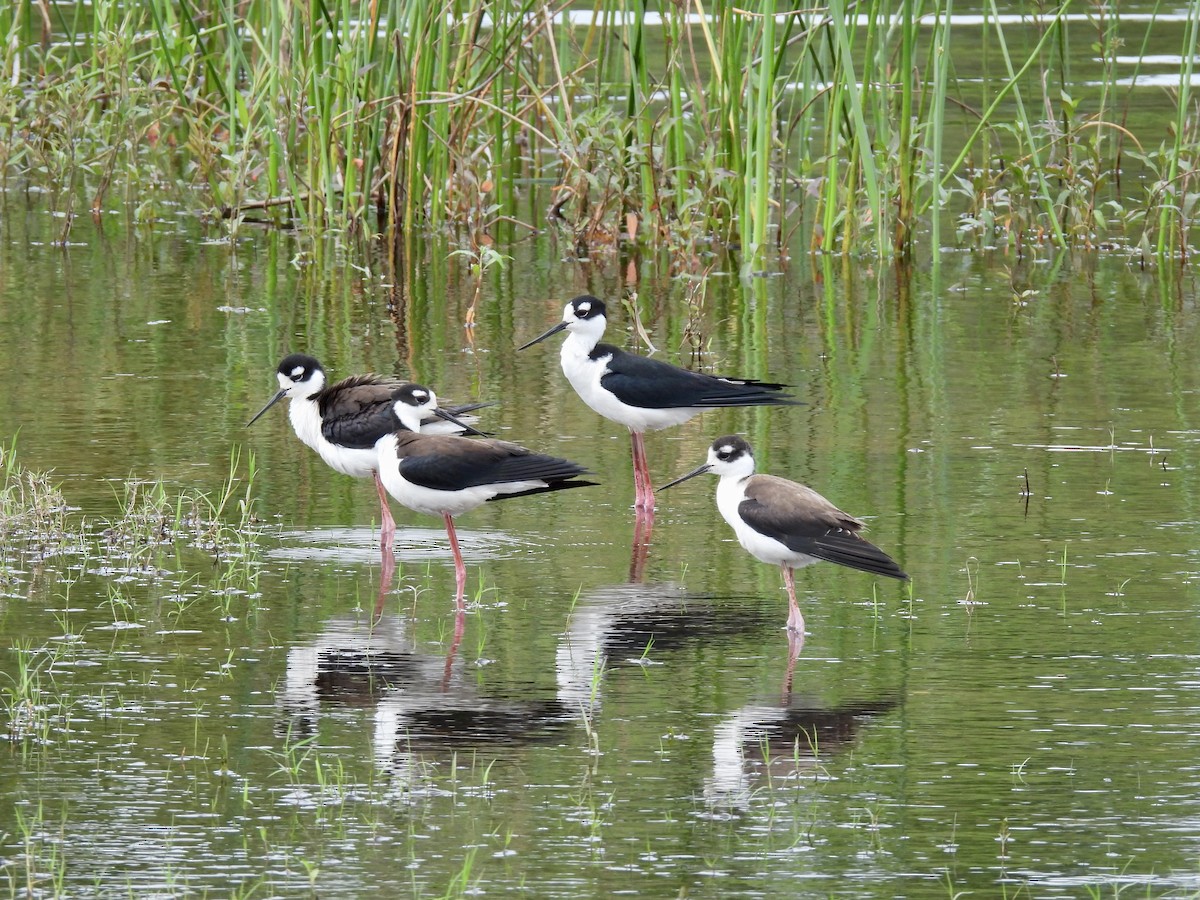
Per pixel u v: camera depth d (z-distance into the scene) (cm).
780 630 1138
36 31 3375
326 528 1373
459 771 911
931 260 2441
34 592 1202
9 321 2011
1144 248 2422
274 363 1855
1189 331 2023
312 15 2534
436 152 2525
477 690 1027
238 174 2517
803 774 909
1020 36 3544
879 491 1437
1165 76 3291
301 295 2192
